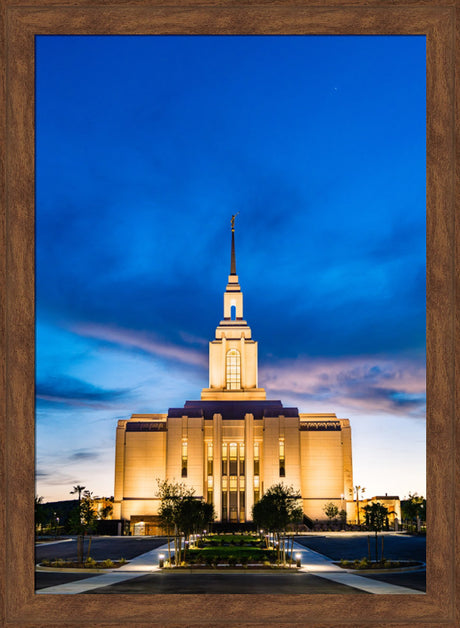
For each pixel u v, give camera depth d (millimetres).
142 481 173125
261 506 72312
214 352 199250
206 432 175750
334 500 175125
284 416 176000
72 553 75500
